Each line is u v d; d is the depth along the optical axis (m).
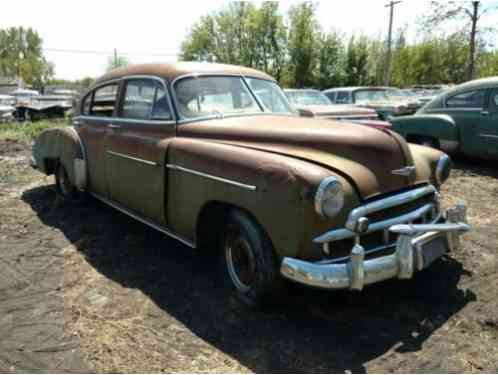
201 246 3.65
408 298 3.39
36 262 4.16
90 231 4.96
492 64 34.81
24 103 20.06
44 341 2.92
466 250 4.27
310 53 34.31
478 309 3.21
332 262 2.77
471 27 21.27
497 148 7.35
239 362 2.70
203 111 3.99
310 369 2.62
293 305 3.30
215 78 4.20
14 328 3.08
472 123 7.68
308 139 3.22
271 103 4.43
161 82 4.06
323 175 2.73
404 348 2.79
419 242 2.95
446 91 8.31
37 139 6.46
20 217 5.49
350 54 34.12
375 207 2.88
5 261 4.18
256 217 2.95
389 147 3.18
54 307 3.35
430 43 39.44
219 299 3.43
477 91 7.66
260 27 37.12
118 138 4.47
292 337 2.93
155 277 3.83
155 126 4.04
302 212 2.70
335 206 2.71
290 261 2.75
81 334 2.99
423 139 8.49
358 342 2.87
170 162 3.71
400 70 41.88
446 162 3.86
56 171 6.16
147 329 3.05
